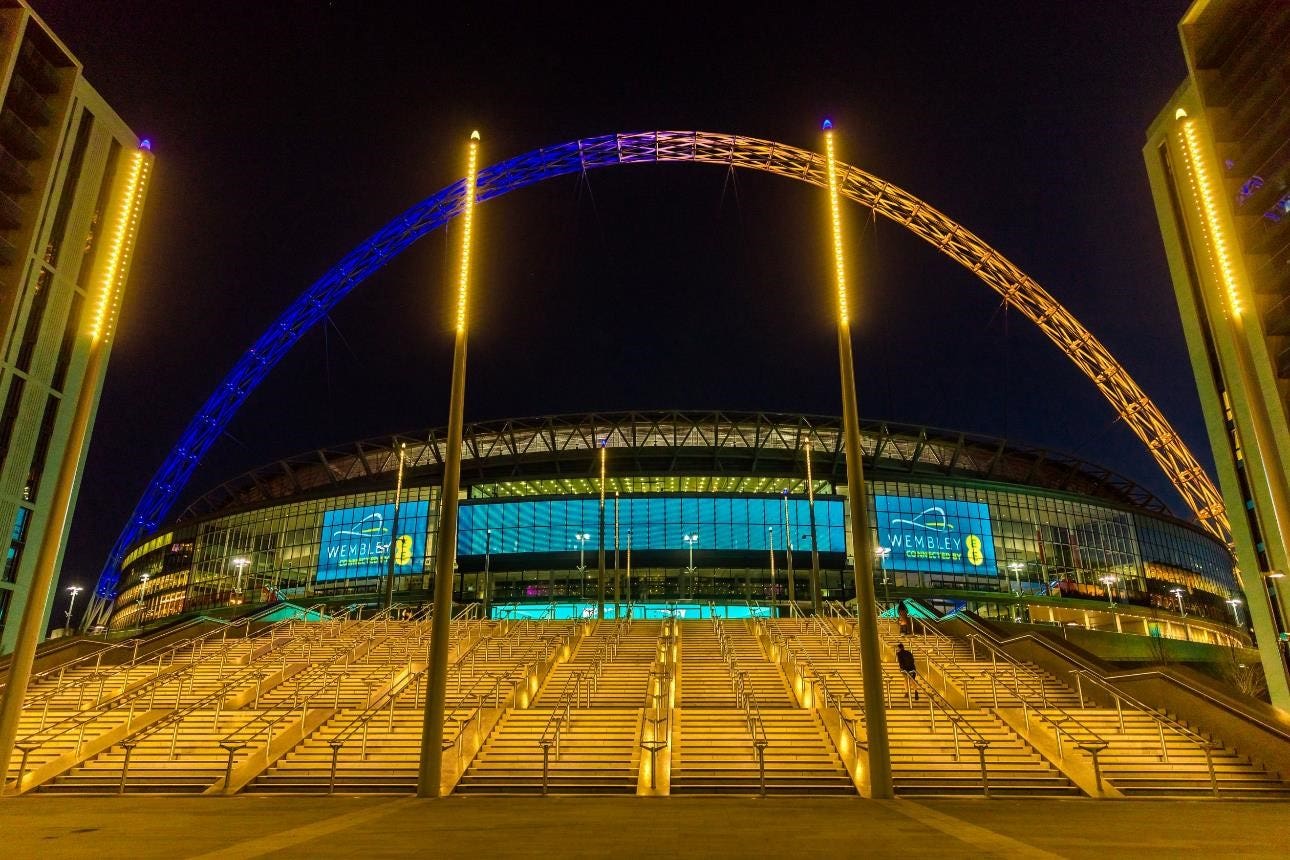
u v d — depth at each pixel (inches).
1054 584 3649.1
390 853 363.6
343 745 796.6
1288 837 420.2
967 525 3619.6
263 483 4416.8
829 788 689.6
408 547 3545.8
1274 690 1357.0
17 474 1927.9
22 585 1920.5
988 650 1234.6
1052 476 4347.9
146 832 438.9
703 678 1117.1
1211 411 1505.9
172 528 4286.4
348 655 1232.2
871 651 617.6
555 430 3882.9
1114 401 2918.3
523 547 3415.4
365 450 4092.0
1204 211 541.6
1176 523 4249.5
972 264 2807.6
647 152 2667.3
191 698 993.5
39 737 826.2
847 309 688.4
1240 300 514.0
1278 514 474.9
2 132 1186.6
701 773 716.0
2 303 1128.2
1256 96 727.7
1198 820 494.9
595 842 397.4
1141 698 904.3
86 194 2148.1
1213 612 4264.3
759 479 3737.7
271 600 3636.8
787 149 2546.8
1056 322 2819.9
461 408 669.3
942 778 708.0
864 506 638.5
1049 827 458.3
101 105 2204.7
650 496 3430.1
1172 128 573.9
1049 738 792.9
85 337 668.7
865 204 2672.2
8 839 415.8
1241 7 751.1
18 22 1125.1
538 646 1291.8
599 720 848.3
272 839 409.4
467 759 746.2
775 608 2883.9
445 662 631.8
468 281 706.8
